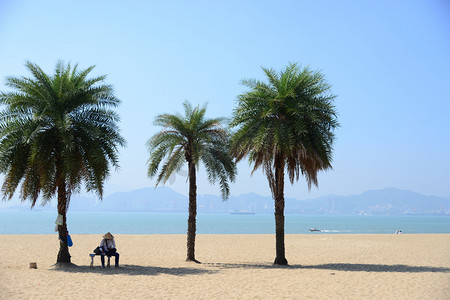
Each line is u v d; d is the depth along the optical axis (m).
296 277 16.88
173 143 21.94
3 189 18.02
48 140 18.41
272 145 20.45
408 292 13.43
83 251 28.23
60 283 14.25
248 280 15.95
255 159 22.12
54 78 19.30
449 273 18.25
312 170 21.20
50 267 18.72
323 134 21.03
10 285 13.56
